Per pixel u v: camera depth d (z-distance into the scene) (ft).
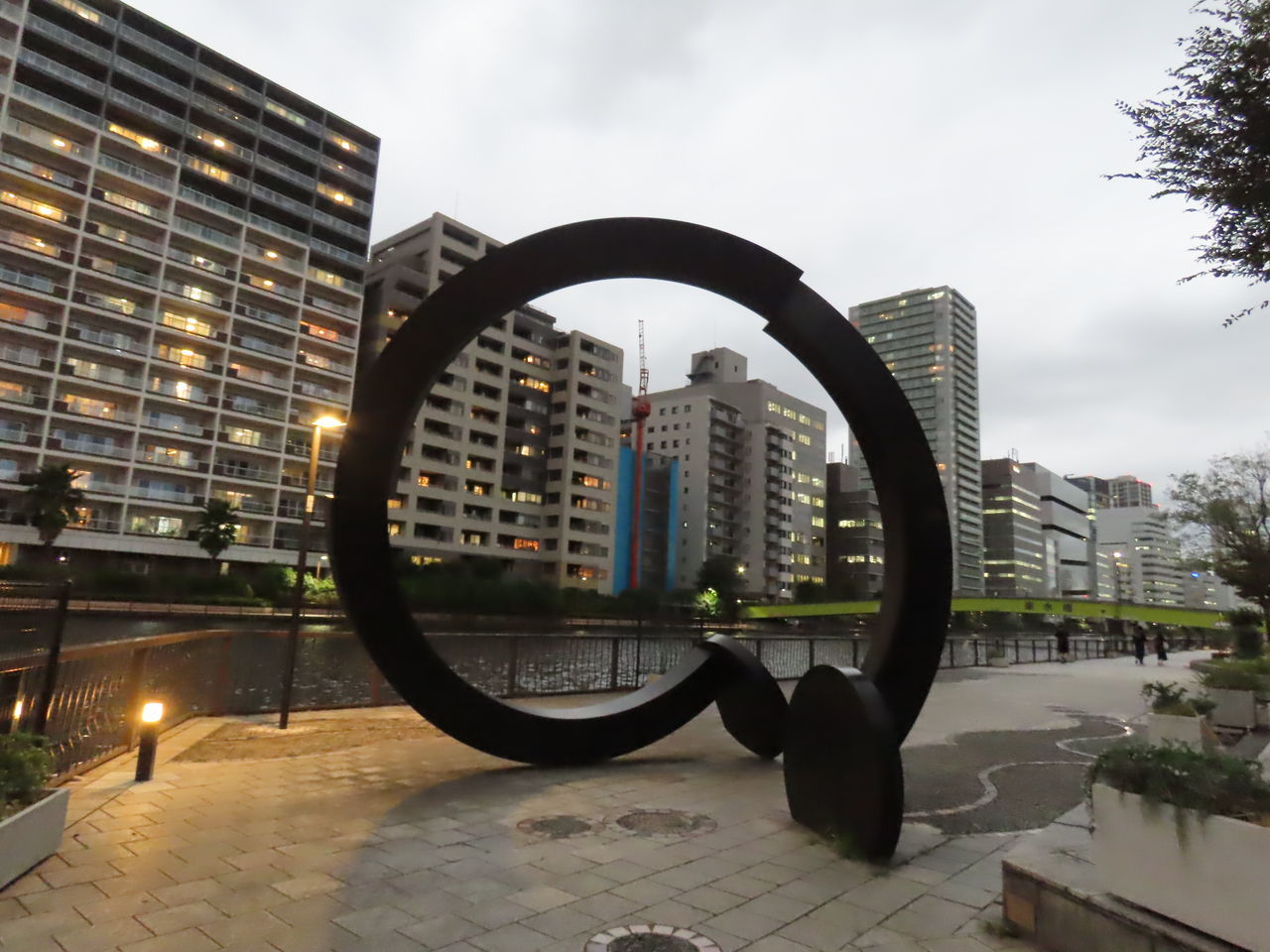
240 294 188.03
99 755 22.53
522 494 244.01
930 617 22.18
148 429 168.76
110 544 158.92
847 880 14.60
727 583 248.73
